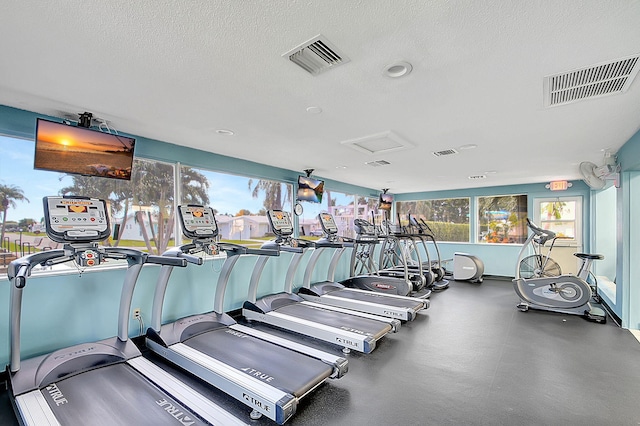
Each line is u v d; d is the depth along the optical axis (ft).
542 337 12.91
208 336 11.27
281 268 18.29
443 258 29.30
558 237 23.85
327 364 8.97
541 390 8.73
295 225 20.12
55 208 7.91
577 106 8.89
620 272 14.23
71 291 10.05
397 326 12.75
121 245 11.95
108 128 10.83
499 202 26.99
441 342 12.37
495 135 11.76
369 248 23.17
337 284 19.45
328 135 11.87
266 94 8.21
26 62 6.57
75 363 8.54
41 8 4.86
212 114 9.69
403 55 6.29
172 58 6.44
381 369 10.03
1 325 8.74
